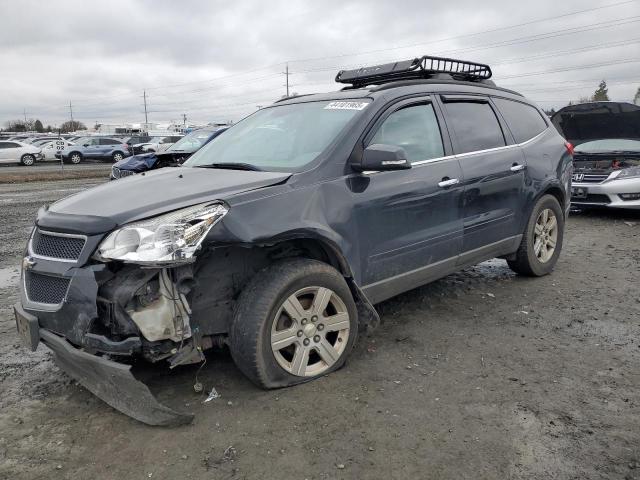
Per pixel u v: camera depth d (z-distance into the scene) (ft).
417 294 17.38
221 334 11.15
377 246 12.57
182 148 37.09
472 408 10.46
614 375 11.71
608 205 30.22
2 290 19.20
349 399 10.82
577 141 34.81
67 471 8.84
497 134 16.65
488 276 19.34
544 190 17.92
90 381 10.43
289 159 12.53
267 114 15.55
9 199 47.50
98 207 10.34
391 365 12.32
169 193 10.62
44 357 13.37
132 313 9.57
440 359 12.63
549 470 8.61
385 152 11.52
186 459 9.05
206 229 9.74
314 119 13.67
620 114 31.35
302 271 10.98
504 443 9.32
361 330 13.24
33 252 10.58
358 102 13.47
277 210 10.71
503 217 16.43
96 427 10.07
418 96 14.37
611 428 9.71
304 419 10.14
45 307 10.13
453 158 14.66
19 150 107.86
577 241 25.48
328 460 8.96
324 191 11.57
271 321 10.71
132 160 35.96
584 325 14.62
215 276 10.78
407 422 10.01
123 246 9.43
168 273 9.77
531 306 16.17
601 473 8.52
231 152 14.23
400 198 12.93
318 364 11.73
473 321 15.02
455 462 8.84
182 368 12.25
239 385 11.44
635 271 19.89
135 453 9.25
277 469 8.76
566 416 10.12
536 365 12.26
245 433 9.74
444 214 14.20
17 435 9.86
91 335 9.49
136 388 9.51
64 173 81.82
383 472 8.64
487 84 17.60
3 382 11.99
